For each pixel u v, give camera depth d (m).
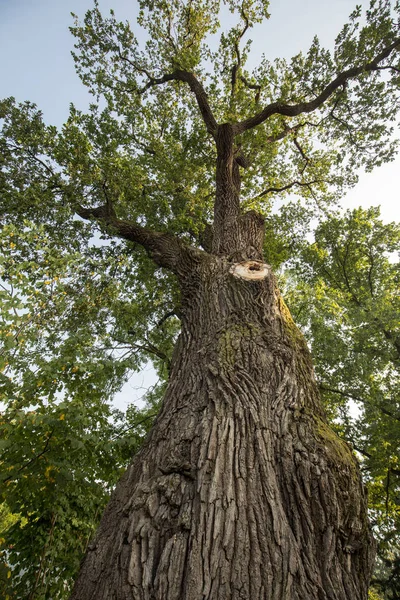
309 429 2.40
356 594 1.73
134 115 8.63
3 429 2.77
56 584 4.63
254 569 1.63
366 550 2.02
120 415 7.10
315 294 8.62
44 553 4.70
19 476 2.90
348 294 10.84
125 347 7.36
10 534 4.89
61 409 3.00
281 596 1.55
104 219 6.33
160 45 8.25
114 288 4.73
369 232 13.54
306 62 7.71
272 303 3.76
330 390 9.47
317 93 8.11
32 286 3.21
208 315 3.69
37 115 6.97
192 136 8.19
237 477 2.04
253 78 8.91
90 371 3.46
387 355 9.71
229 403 2.55
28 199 6.09
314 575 1.69
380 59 7.49
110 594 1.67
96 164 6.23
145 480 2.26
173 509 1.97
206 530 1.78
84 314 4.77
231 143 6.76
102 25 7.94
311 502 2.00
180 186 7.86
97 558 1.93
